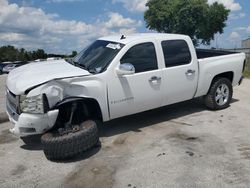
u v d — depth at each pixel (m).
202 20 38.81
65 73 5.52
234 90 10.34
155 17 40.19
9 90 5.66
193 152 5.34
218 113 7.50
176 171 4.71
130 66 5.66
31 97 5.12
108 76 5.78
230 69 7.74
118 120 7.12
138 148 5.61
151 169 4.81
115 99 5.92
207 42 40.78
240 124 6.70
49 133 5.38
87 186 4.42
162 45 6.50
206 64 7.22
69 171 4.88
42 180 4.64
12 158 5.42
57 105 5.29
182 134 6.20
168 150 5.46
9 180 4.68
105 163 5.08
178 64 6.70
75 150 5.05
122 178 4.58
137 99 6.18
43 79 5.29
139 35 6.57
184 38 6.88
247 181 4.37
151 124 6.83
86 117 5.73
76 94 5.48
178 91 6.77
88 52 6.62
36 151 5.68
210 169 4.73
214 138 5.95
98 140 5.59
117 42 6.25
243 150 5.37
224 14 39.53
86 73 5.62
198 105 8.12
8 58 98.81
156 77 6.34
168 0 39.47
